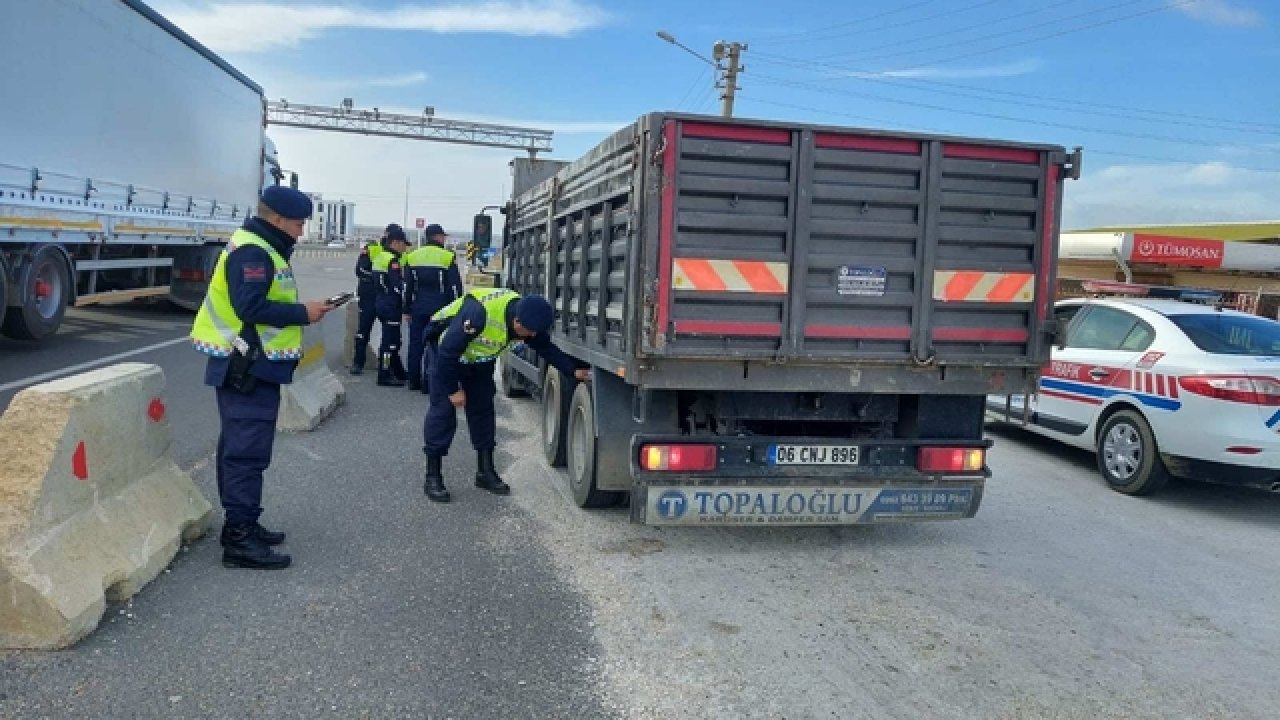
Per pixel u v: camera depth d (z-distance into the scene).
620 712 3.45
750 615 4.45
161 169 13.44
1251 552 6.00
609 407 5.50
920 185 4.91
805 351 4.80
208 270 15.95
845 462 5.21
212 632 3.89
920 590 4.95
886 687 3.77
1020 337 5.15
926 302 4.96
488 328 6.01
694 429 5.34
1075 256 12.11
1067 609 4.78
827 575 5.11
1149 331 7.49
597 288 5.59
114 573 4.01
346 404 9.42
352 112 55.47
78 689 3.34
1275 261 11.85
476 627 4.12
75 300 11.91
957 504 5.34
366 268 11.47
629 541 5.48
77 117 10.79
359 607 4.26
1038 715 3.61
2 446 3.71
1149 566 5.59
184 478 5.03
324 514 5.64
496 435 8.40
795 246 4.71
